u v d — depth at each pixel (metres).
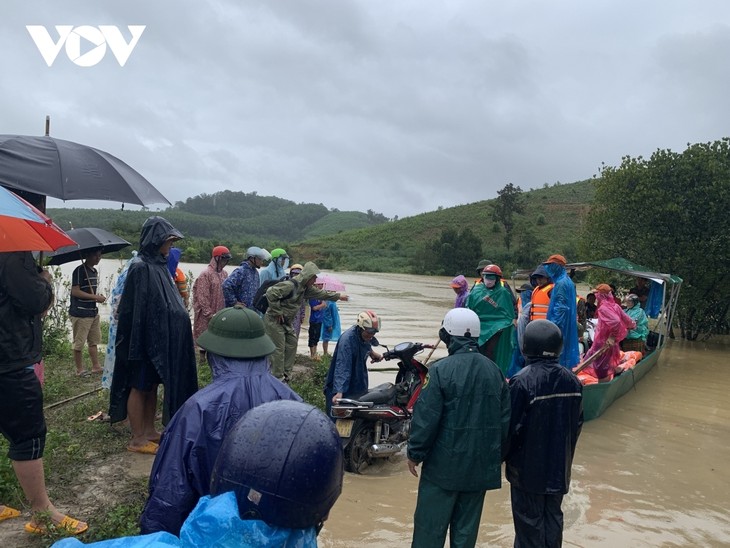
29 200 4.76
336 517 5.15
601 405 8.41
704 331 16.44
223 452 1.81
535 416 3.93
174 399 5.14
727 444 7.55
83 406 6.72
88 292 8.50
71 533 3.96
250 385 2.73
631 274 12.40
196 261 54.75
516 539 4.11
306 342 13.97
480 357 3.93
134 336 5.05
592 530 5.10
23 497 4.48
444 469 3.81
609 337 8.82
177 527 2.49
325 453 1.76
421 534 3.93
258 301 8.35
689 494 5.95
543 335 4.02
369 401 6.20
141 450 5.53
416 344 6.77
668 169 15.51
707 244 15.00
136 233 32.69
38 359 3.82
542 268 9.01
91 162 4.86
